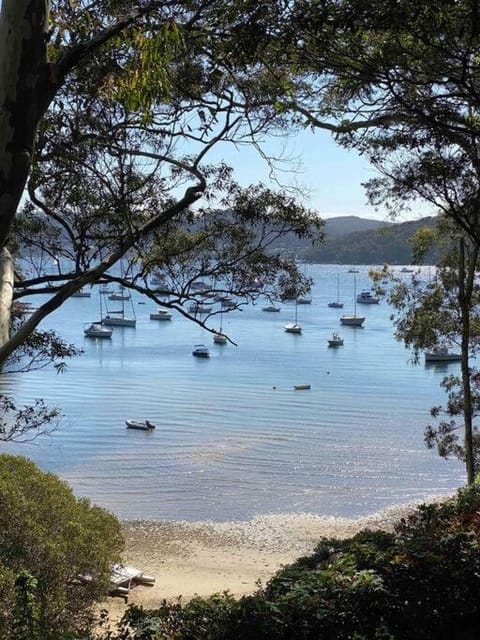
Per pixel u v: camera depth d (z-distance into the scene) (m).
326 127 8.07
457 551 5.09
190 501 25.36
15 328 6.70
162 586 15.03
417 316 17.97
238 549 19.61
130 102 4.60
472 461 15.39
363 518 23.61
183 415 41.84
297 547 20.12
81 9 4.52
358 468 30.48
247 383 54.53
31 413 14.30
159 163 5.89
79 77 4.86
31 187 5.57
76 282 4.28
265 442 35.25
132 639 4.17
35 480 8.92
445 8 4.76
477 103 5.53
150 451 32.97
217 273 6.69
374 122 7.16
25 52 3.16
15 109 3.18
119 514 23.50
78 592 8.28
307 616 4.33
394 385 53.81
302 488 27.34
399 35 5.26
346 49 5.70
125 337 85.06
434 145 6.59
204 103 5.86
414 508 24.84
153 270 6.32
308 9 4.61
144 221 5.89
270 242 6.88
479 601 4.81
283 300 7.31
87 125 5.20
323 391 51.25
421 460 31.89
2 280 3.95
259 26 4.71
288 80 6.39
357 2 4.48
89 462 30.73
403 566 4.83
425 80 5.91
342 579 4.68
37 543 7.58
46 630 6.12
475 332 17.44
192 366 63.84
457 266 16.89
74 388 50.38
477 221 7.02
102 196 5.62
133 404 44.88
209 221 6.73
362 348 78.19
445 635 4.68
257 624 4.20
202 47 5.28
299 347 78.88
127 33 4.50
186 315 6.40
